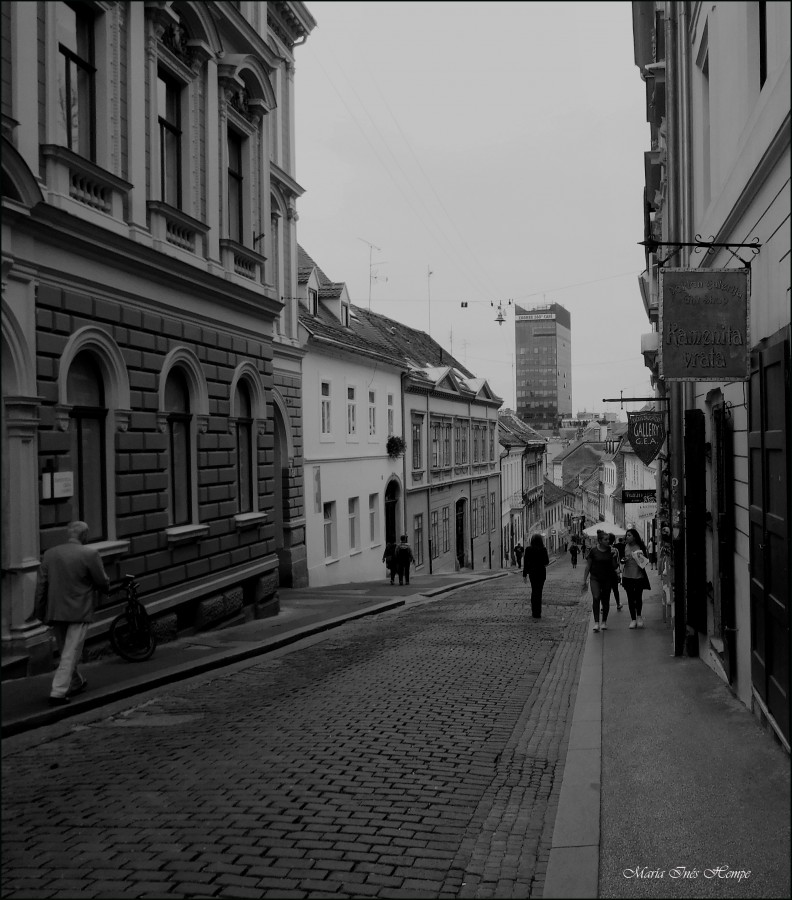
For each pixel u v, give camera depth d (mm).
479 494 51656
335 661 12258
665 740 7301
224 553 15523
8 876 4996
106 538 11883
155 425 13055
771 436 6320
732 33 8375
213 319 15148
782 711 6324
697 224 11516
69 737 8055
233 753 7410
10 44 9719
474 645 13664
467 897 4758
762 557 6758
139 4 12500
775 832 5305
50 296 10477
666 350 7746
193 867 5090
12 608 9953
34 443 10148
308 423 26250
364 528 31594
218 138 15344
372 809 6059
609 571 14508
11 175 9445
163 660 11680
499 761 7293
